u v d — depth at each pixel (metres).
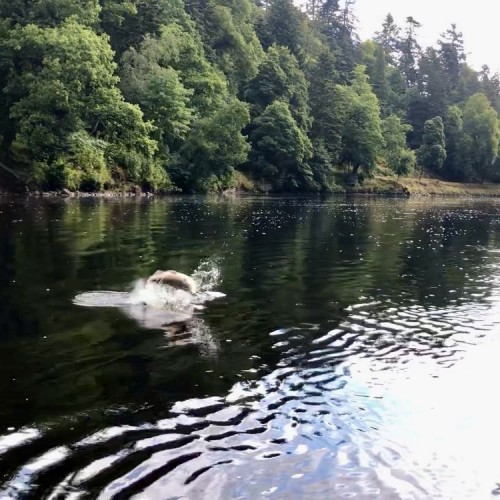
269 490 4.52
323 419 5.84
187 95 64.19
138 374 6.85
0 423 5.44
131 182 50.50
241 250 18.09
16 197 39.81
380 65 127.19
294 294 11.82
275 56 83.06
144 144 50.03
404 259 17.88
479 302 11.66
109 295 10.88
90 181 45.81
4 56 44.84
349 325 9.53
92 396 6.15
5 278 12.24
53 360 7.25
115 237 19.73
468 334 9.23
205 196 54.62
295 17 106.62
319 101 84.75
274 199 56.72
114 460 4.84
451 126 112.94
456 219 38.47
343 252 18.86
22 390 6.26
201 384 6.62
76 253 15.91
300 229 26.42
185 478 4.61
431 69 122.06
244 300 11.02
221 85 67.44
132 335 8.40
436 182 103.75
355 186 87.19
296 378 6.96
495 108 141.25
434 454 5.25
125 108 47.69
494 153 112.56
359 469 4.91
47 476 4.55
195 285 11.65
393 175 99.75
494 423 5.93
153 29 61.81
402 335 9.07
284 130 71.19
